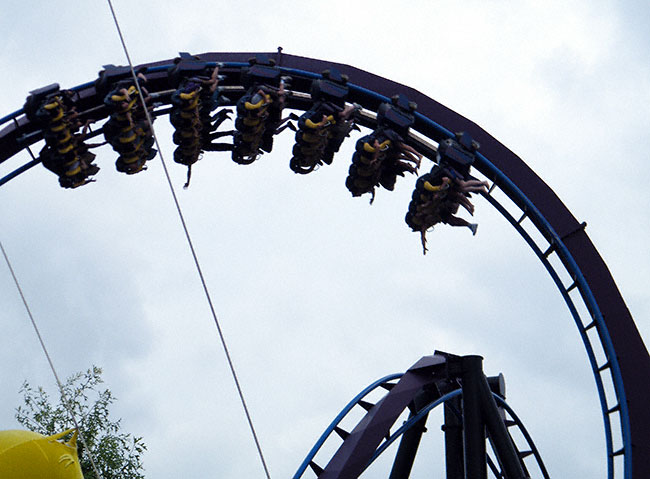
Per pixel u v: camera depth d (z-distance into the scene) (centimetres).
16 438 1897
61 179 2538
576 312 2484
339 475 2623
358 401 2848
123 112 2447
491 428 2647
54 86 2461
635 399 2325
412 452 2938
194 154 2631
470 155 2511
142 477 2791
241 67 2583
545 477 3128
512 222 2586
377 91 2575
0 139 2489
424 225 2567
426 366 2772
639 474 2277
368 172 2550
